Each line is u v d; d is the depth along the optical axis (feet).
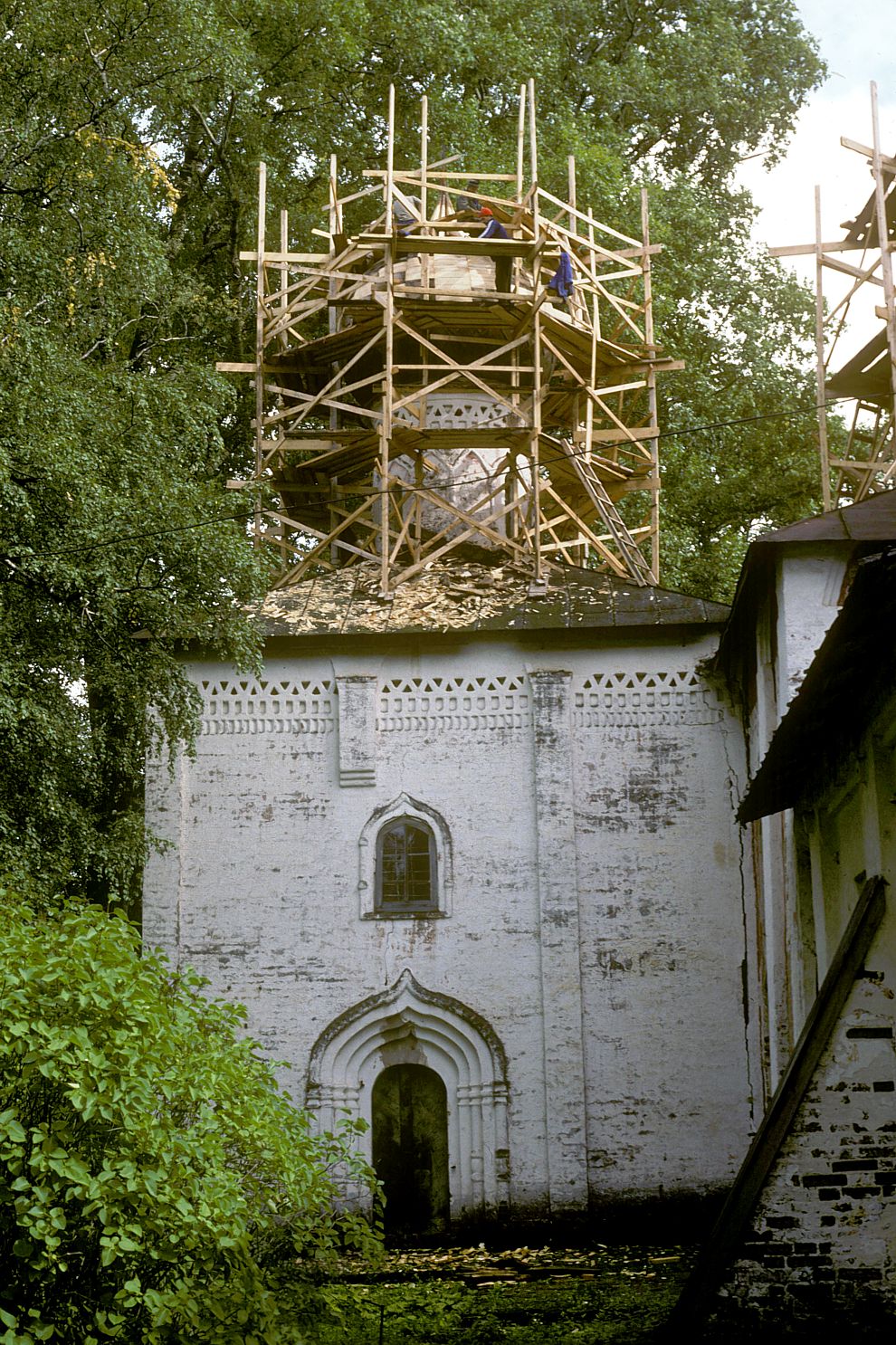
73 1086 32.32
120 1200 32.50
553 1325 50.08
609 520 81.97
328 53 106.63
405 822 72.02
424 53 110.93
